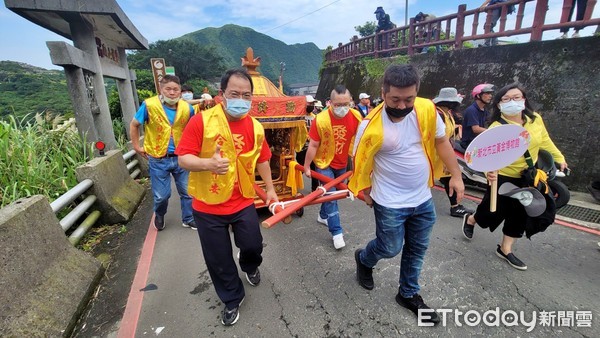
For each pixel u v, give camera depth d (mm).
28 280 2186
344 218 4234
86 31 4828
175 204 4855
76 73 4426
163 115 3514
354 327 2311
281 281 2861
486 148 2551
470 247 3371
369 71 10633
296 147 4223
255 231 2301
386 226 2199
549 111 5316
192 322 2387
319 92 16016
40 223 2467
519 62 5855
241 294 2408
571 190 5023
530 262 3064
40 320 2094
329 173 3521
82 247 3469
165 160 3613
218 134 2025
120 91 7137
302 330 2295
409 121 2053
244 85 1997
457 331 2254
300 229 3910
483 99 4324
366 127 2113
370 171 2252
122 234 3789
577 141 4969
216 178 2061
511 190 2729
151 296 2674
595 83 4805
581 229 3688
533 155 2895
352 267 3059
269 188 2367
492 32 6629
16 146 4043
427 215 2219
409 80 1816
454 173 2205
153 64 8234
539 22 5617
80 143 4805
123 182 4609
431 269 2982
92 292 2699
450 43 7785
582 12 5262
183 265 3135
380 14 11578
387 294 2650
